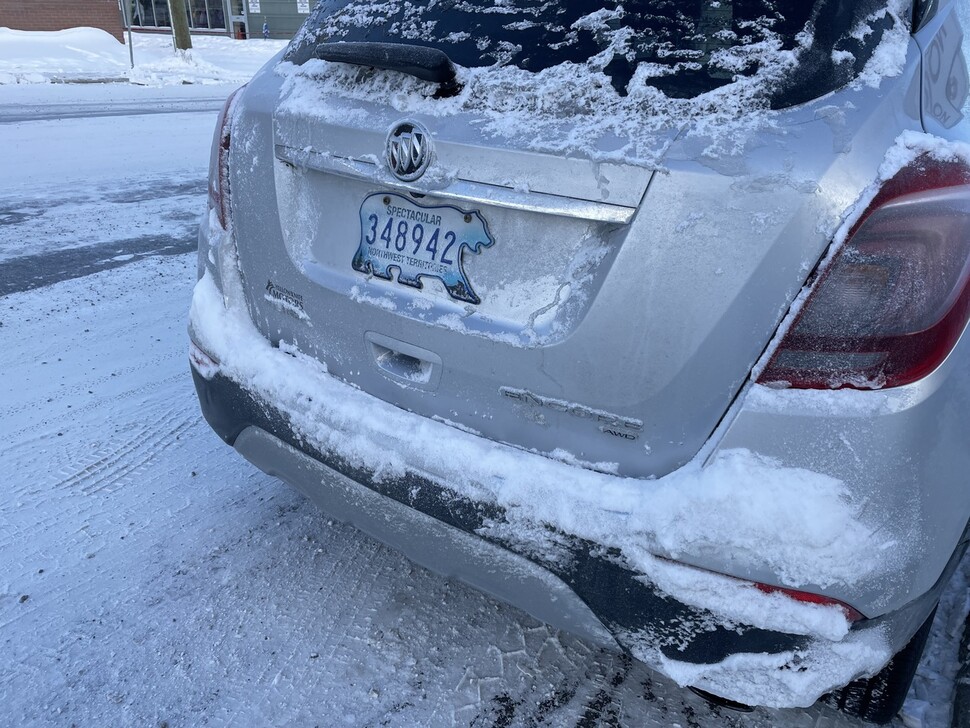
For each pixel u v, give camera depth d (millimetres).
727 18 1385
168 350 3791
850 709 1785
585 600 1478
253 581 2260
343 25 1860
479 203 1472
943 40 1609
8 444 2922
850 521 1272
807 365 1285
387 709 1851
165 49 23578
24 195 6551
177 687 1903
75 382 3430
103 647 2014
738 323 1310
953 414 1312
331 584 2256
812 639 1332
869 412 1258
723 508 1312
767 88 1321
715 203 1288
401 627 2102
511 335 1500
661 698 1898
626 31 1441
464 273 1563
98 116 10961
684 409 1381
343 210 1751
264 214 1903
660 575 1371
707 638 1392
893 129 1284
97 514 2541
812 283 1263
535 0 1563
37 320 4047
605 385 1423
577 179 1364
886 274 1242
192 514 2561
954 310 1278
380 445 1657
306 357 1898
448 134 1497
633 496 1409
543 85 1452
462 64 1566
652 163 1314
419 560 1714
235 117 1997
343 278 1763
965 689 1803
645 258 1342
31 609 2129
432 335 1613
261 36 27875
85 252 5145
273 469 1976
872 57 1353
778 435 1298
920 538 1332
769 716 1839
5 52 18938
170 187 7094
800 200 1254
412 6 1734
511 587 1562
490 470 1521
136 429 3068
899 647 1441
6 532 2436
